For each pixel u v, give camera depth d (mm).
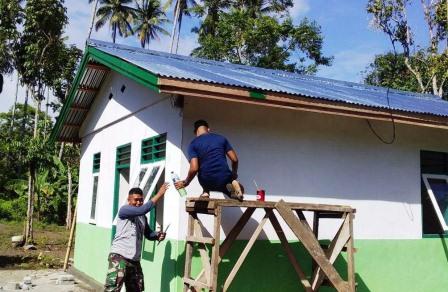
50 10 26797
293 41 27797
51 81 27141
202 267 6148
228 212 6574
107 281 6074
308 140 7324
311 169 7281
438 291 8281
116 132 9281
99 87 10234
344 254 7441
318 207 6094
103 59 8023
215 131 6598
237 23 27625
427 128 8609
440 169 8750
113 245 6277
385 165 8016
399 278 7891
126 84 8758
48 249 15977
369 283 7590
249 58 27875
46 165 17172
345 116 6977
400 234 8000
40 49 27156
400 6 20969
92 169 10750
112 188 9172
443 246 8461
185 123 6414
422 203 8430
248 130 6844
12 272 11586
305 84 8805
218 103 6668
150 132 7508
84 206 11109
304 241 5945
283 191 6996
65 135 12375
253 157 6832
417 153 8430
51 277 10766
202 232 6391
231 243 5859
